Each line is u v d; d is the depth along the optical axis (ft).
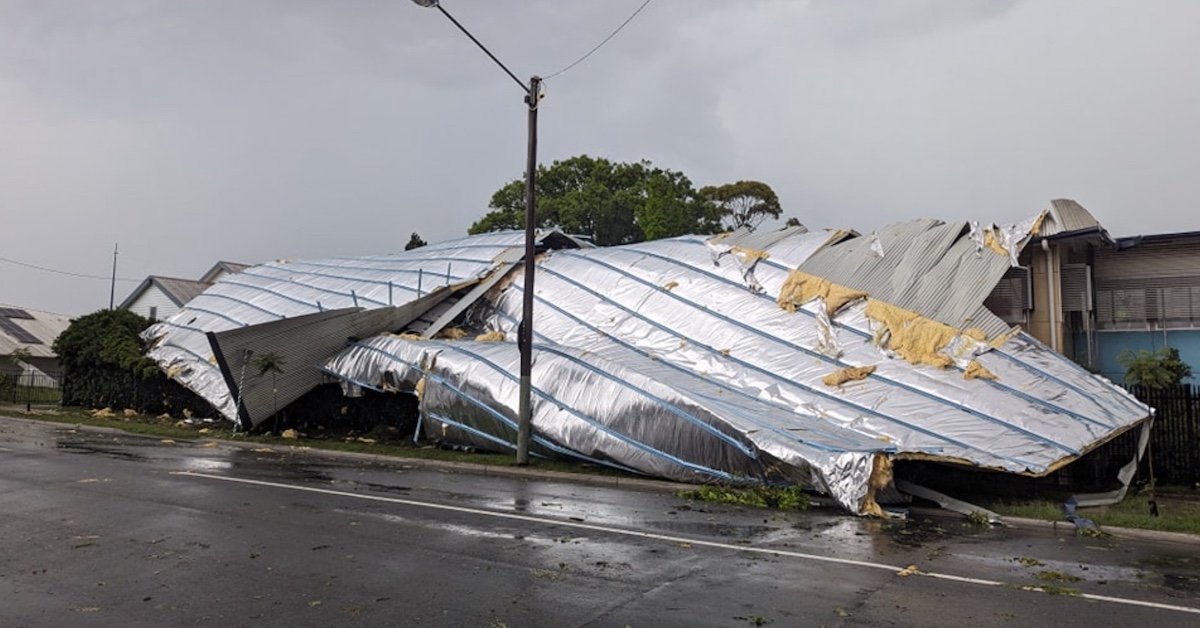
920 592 27.07
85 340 121.70
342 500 43.57
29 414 106.42
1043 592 27.48
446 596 25.29
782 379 63.62
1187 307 68.28
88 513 38.24
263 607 23.93
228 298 114.83
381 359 79.77
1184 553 35.88
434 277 97.66
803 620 23.56
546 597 25.36
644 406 57.31
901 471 51.85
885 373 61.05
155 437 81.41
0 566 28.43
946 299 64.80
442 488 49.83
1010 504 46.60
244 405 81.20
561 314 83.87
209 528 35.22
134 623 22.31
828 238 77.87
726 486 49.78
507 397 66.33
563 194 210.18
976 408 55.11
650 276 83.56
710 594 26.16
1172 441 57.82
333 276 111.86
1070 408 53.98
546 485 53.36
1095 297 71.87
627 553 31.99
